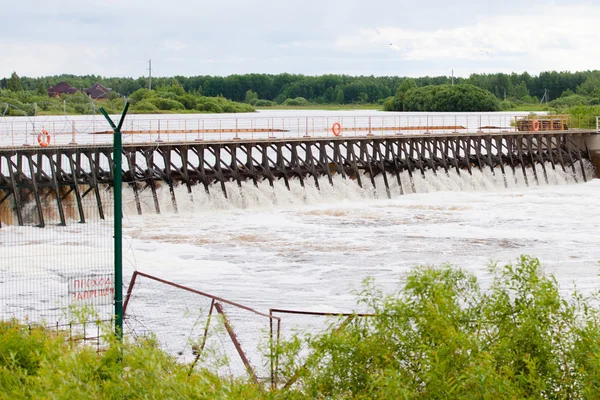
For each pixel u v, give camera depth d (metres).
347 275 50.31
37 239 58.38
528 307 19.36
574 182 104.56
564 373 18.39
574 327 19.00
